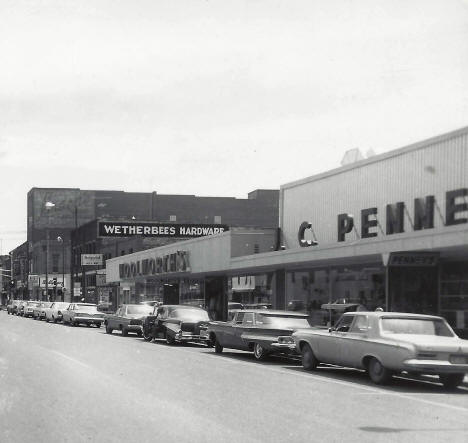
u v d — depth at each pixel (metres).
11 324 45.09
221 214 98.62
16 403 11.44
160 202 97.94
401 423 10.02
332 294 28.20
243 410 10.91
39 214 111.50
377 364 14.88
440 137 22.48
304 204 31.17
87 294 78.94
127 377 15.12
